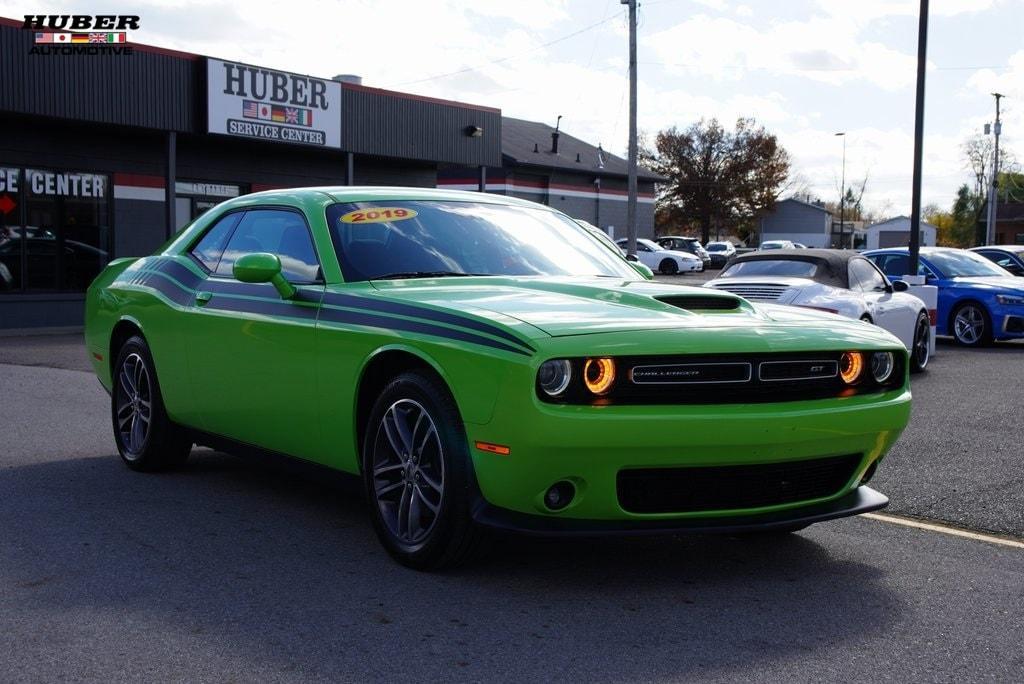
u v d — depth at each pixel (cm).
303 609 348
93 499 504
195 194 2064
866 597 370
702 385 354
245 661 303
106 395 873
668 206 8144
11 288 1758
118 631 328
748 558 418
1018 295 1421
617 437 339
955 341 1509
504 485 351
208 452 631
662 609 353
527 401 338
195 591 366
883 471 593
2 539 432
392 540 397
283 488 530
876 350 392
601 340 348
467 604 354
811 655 313
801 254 1080
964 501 520
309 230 463
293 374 440
